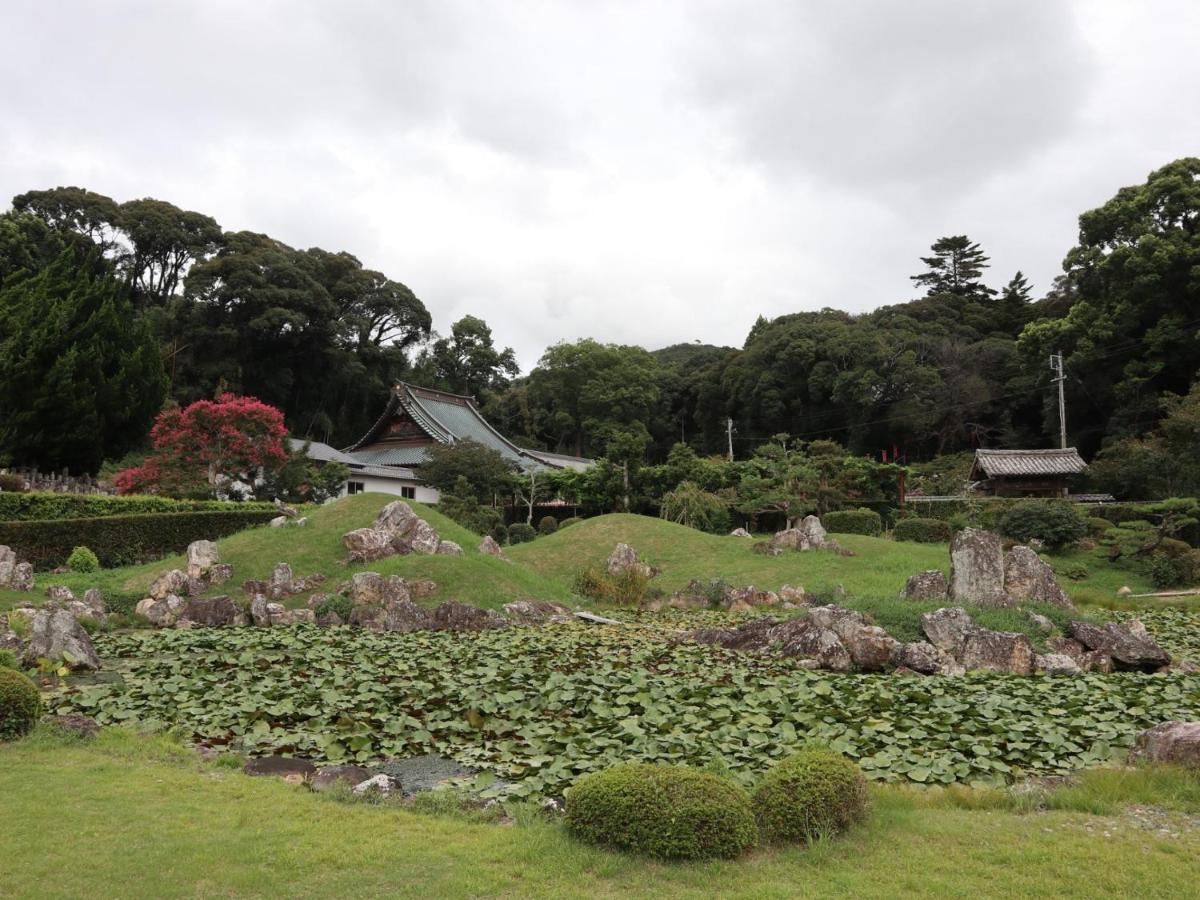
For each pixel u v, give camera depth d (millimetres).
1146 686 11562
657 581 27141
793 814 5664
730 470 41812
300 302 61344
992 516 34719
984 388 59594
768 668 13047
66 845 5516
